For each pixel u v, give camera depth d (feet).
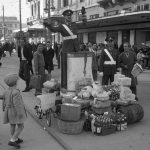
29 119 26.50
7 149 19.60
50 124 24.08
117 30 90.33
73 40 29.45
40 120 25.84
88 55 28.68
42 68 36.52
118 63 33.55
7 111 19.44
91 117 22.70
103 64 34.24
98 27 96.94
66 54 28.35
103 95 23.35
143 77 55.21
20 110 19.33
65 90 27.50
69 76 28.19
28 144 20.54
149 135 22.16
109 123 22.31
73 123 21.86
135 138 21.50
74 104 22.76
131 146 19.95
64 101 24.48
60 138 21.36
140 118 25.21
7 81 19.29
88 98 24.64
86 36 110.22
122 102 24.35
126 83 26.53
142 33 80.48
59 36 127.85
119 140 21.08
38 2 180.14
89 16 112.47
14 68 76.18
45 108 24.39
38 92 36.24
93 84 25.54
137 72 32.14
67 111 22.07
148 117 26.89
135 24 79.00
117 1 91.25
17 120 19.29
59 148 19.84
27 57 39.75
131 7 87.20
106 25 89.45
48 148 19.84
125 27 83.51
